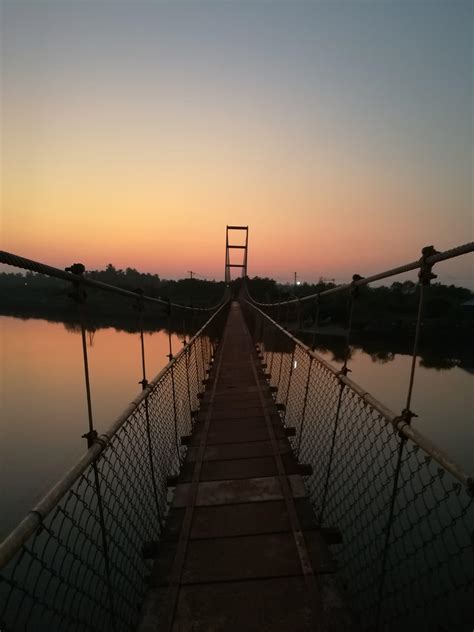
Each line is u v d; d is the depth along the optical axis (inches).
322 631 59.4
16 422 433.7
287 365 164.7
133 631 60.1
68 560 140.5
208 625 60.6
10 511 249.9
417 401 466.0
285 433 139.8
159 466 92.5
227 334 493.0
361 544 118.4
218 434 141.3
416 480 174.6
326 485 84.0
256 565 73.4
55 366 736.3
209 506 93.7
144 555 73.7
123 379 645.9
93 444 53.2
